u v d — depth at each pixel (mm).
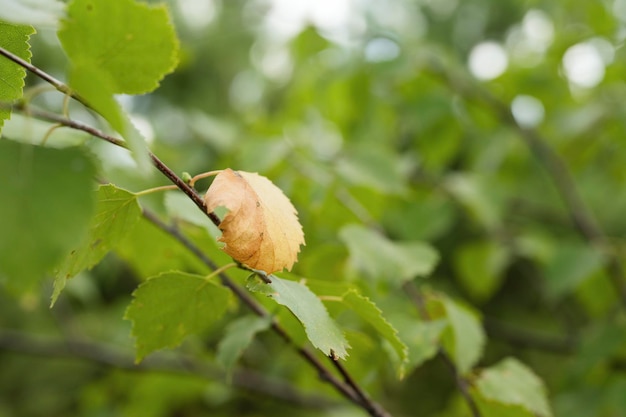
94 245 362
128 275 1263
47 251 292
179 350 819
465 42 1514
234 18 1167
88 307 1158
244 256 343
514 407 461
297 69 927
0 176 294
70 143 364
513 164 970
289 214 353
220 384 757
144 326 388
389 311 515
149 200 511
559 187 842
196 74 1480
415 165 755
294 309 344
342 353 347
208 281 383
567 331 1052
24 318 1310
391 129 895
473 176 803
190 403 978
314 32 798
